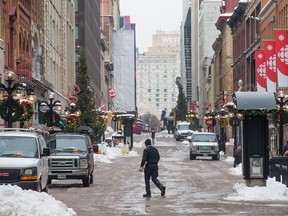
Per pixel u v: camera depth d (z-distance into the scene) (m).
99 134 130.12
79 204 43.78
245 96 48.97
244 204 43.03
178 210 39.59
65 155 59.62
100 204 43.78
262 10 151.50
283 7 130.12
